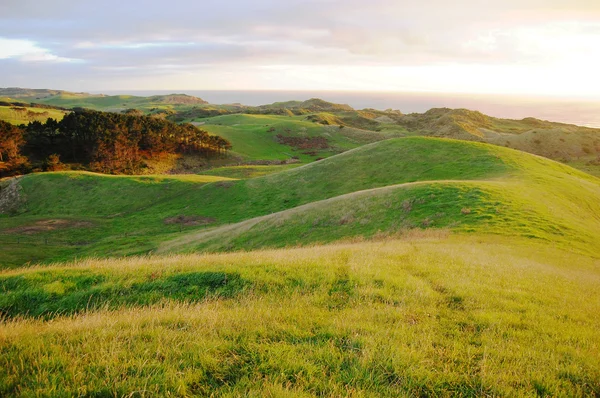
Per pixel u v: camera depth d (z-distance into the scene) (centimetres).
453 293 976
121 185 7850
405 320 761
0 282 1126
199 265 1210
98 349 561
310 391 488
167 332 640
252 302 875
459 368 571
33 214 7044
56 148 11444
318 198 5647
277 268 1126
